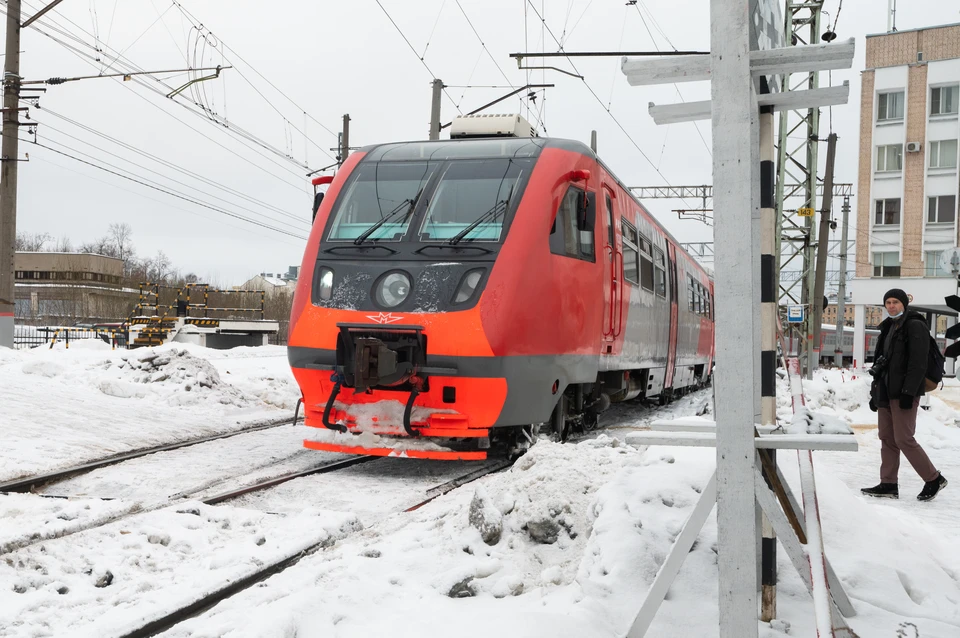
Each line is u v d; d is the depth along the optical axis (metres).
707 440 2.97
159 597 3.80
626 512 4.39
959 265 12.77
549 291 7.84
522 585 4.04
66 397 10.53
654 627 3.48
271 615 3.36
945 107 38.09
